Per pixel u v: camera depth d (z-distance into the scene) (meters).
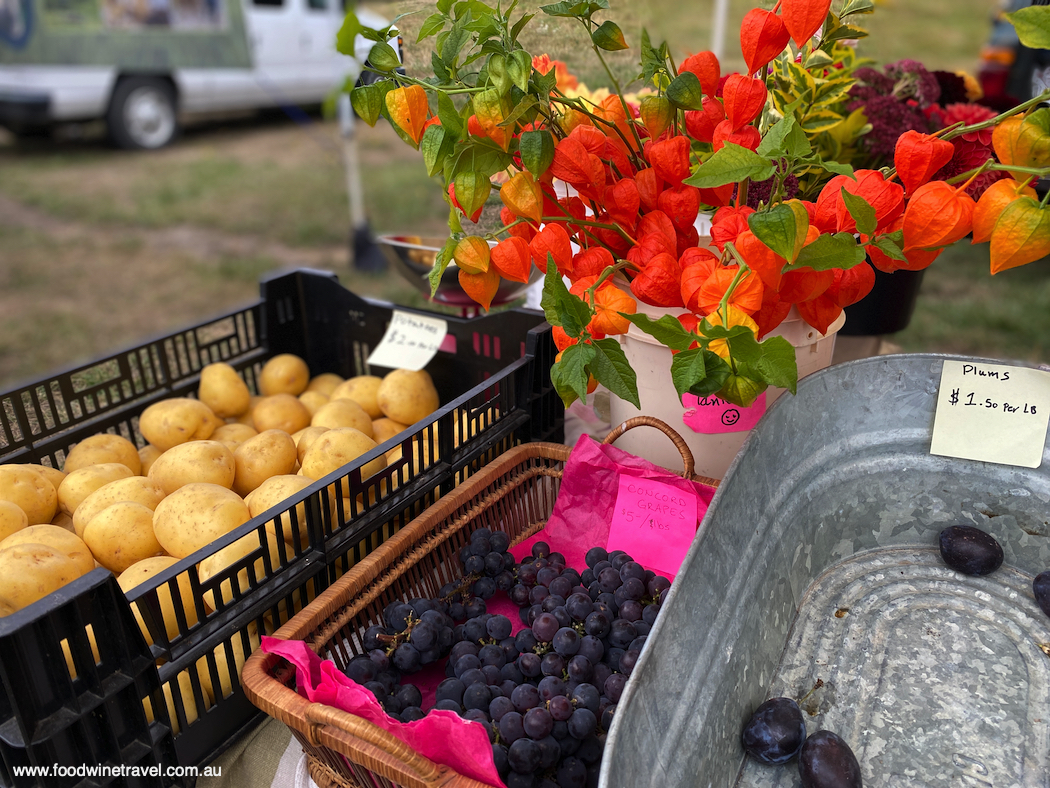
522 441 1.12
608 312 0.68
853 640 0.79
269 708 0.65
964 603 0.82
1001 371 0.83
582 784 0.68
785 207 0.56
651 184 0.76
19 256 4.25
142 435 1.18
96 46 5.30
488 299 0.74
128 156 5.91
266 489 0.90
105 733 0.64
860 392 0.85
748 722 0.70
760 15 0.66
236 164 5.84
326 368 1.42
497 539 0.92
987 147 0.96
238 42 5.32
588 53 1.25
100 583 0.61
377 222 4.48
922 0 7.89
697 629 0.63
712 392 0.61
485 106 0.65
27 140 6.43
